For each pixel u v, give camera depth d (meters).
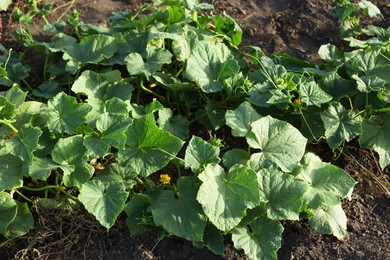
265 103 1.68
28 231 1.52
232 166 1.52
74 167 1.50
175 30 1.85
